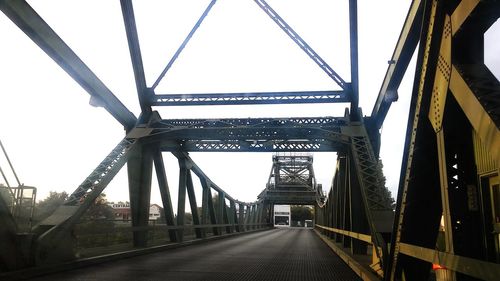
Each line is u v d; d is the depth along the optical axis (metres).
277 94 17.62
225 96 17.75
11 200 10.02
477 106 4.24
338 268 12.74
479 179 5.25
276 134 17.36
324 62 17.52
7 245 9.15
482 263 3.70
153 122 17.92
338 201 21.61
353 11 15.95
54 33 11.59
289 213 131.38
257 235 40.03
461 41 4.92
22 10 10.30
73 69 12.58
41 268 9.85
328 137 16.47
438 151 5.46
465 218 5.17
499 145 3.76
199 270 11.44
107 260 13.08
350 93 17.19
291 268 12.49
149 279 9.62
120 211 26.23
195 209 23.66
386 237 10.32
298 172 71.12
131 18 16.25
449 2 4.98
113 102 15.55
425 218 6.44
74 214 11.54
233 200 37.50
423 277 6.81
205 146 20.12
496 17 4.52
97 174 13.63
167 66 17.83
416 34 10.04
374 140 17.02
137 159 16.77
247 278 10.17
